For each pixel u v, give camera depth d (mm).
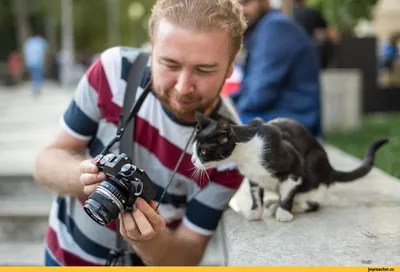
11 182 4656
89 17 33531
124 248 1997
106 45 36375
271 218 1941
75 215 2061
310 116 3537
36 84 15734
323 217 1941
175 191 2021
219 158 1725
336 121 6602
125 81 1972
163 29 1654
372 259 1512
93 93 1993
